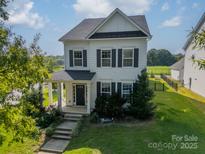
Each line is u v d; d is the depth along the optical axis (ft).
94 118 53.57
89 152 35.24
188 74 112.88
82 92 64.59
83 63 62.80
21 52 22.77
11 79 21.95
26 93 24.23
